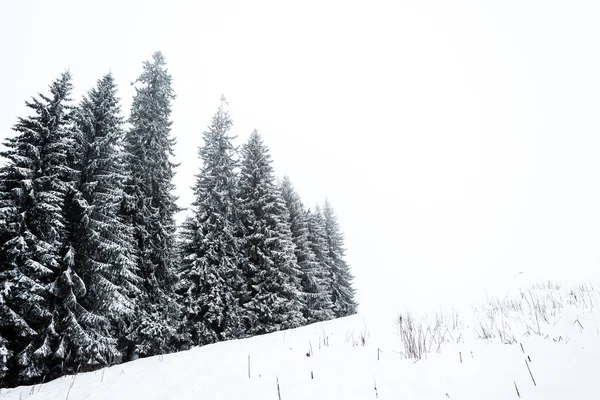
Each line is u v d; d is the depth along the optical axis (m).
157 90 18.36
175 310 15.58
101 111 13.49
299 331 10.95
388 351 6.45
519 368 4.61
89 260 11.48
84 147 12.50
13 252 9.49
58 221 10.48
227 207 19.86
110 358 11.79
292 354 7.35
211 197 19.47
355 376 5.18
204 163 20.88
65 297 10.70
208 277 17.17
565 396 3.63
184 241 18.64
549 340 5.65
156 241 15.74
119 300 11.84
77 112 12.36
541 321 7.00
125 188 15.71
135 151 16.73
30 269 9.95
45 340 9.95
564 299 9.06
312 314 24.62
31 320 10.28
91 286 11.40
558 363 4.54
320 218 33.97
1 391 8.41
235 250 19.81
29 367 9.59
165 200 16.66
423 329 8.12
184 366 7.92
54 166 10.91
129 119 17.39
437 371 4.94
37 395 7.47
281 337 10.03
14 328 9.73
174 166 17.70
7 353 9.13
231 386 5.57
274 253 20.00
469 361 5.20
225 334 16.53
